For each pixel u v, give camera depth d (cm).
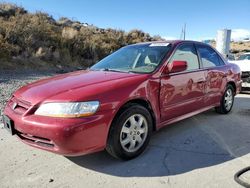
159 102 410
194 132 485
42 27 1889
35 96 345
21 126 334
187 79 459
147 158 380
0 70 1308
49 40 1834
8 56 1459
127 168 352
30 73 1325
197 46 517
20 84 983
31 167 356
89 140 323
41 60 1616
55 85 368
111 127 347
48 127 314
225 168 349
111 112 339
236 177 321
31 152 399
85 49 1977
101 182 319
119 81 371
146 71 416
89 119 321
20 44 1642
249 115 602
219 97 567
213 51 568
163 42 487
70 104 318
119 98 349
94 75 409
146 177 329
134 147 377
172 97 431
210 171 341
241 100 793
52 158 380
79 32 2238
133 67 443
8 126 363
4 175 336
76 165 361
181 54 466
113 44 2312
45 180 324
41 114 326
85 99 325
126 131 365
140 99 381
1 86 909
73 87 352
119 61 476
